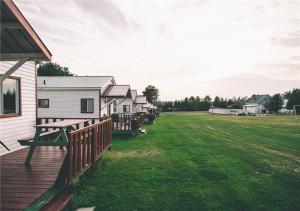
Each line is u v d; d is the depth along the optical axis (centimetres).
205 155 902
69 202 420
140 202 463
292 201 482
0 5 375
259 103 7812
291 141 1279
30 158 554
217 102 8194
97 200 466
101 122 703
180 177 625
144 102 3462
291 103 6525
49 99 1780
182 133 1622
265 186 567
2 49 493
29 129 823
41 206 337
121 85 2097
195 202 470
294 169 718
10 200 347
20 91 763
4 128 672
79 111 1767
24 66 789
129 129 1477
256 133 1650
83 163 513
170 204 458
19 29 426
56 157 623
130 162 775
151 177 619
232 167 732
